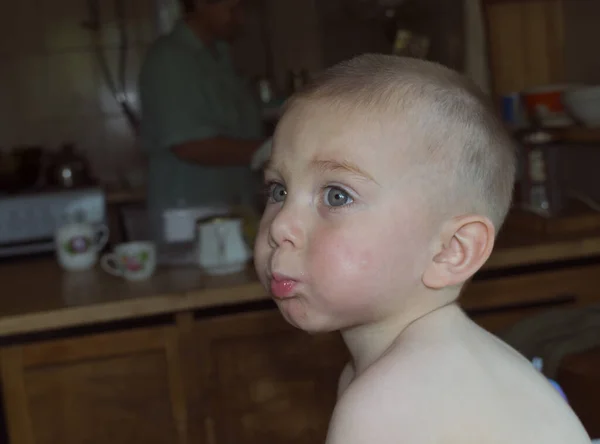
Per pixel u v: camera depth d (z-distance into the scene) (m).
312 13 3.62
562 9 2.44
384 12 3.32
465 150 0.75
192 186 2.32
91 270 2.04
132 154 3.95
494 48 2.42
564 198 2.20
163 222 2.10
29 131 3.92
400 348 0.72
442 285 0.74
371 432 0.67
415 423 0.67
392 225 0.71
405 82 0.75
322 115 0.73
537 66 2.45
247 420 1.76
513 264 1.80
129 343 1.68
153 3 3.88
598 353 1.35
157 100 2.24
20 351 1.64
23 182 3.17
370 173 0.71
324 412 1.79
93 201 2.97
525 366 0.78
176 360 1.71
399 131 0.72
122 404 1.70
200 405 1.73
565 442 0.73
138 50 3.92
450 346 0.72
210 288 1.69
